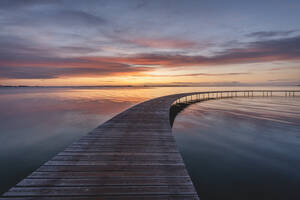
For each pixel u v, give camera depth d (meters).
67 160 2.77
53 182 2.13
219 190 3.32
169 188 2.07
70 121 10.72
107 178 2.25
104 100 24.77
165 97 16.55
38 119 11.27
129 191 2.00
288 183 3.51
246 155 4.89
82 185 2.09
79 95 35.78
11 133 7.95
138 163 2.71
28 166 4.66
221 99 23.95
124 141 3.79
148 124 5.44
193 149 5.39
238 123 8.65
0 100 24.44
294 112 11.46
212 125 8.42
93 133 4.40
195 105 17.11
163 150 3.28
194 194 1.98
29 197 1.86
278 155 4.86
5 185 3.75
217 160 4.61
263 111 12.08
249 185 3.46
